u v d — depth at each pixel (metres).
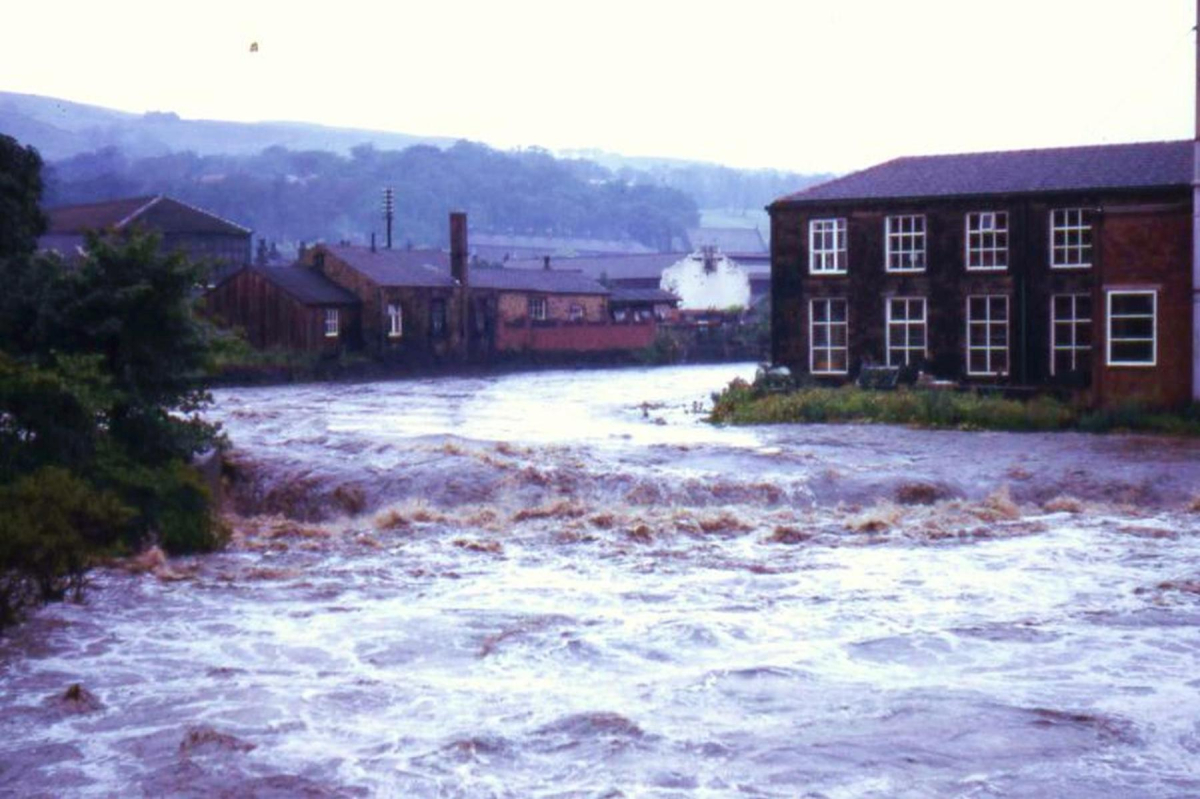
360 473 25.53
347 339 73.06
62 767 9.32
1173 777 8.81
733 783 8.76
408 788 8.77
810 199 47.16
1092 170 44.38
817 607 14.88
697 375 74.56
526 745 9.65
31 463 18.78
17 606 14.35
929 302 45.56
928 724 10.05
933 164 48.44
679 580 16.94
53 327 21.53
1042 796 8.44
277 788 8.80
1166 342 35.66
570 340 87.31
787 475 25.59
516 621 14.23
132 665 12.39
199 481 20.66
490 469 25.56
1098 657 12.21
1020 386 42.28
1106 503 24.22
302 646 13.14
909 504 24.39
